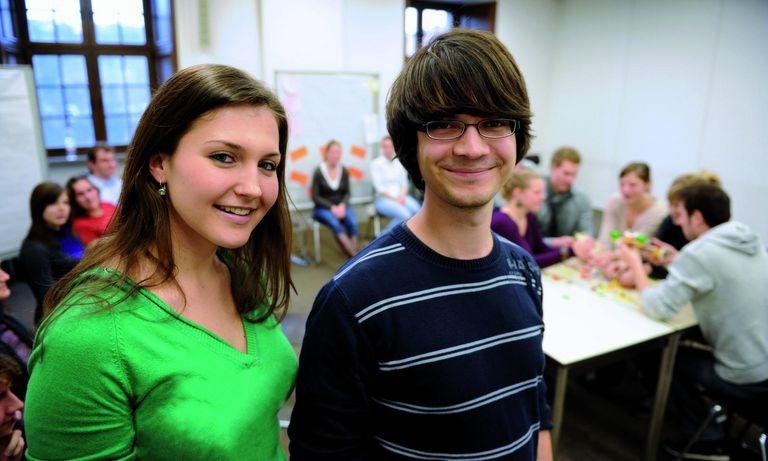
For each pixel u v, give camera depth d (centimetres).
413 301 79
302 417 85
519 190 247
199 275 81
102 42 476
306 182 531
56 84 466
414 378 78
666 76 548
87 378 63
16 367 124
